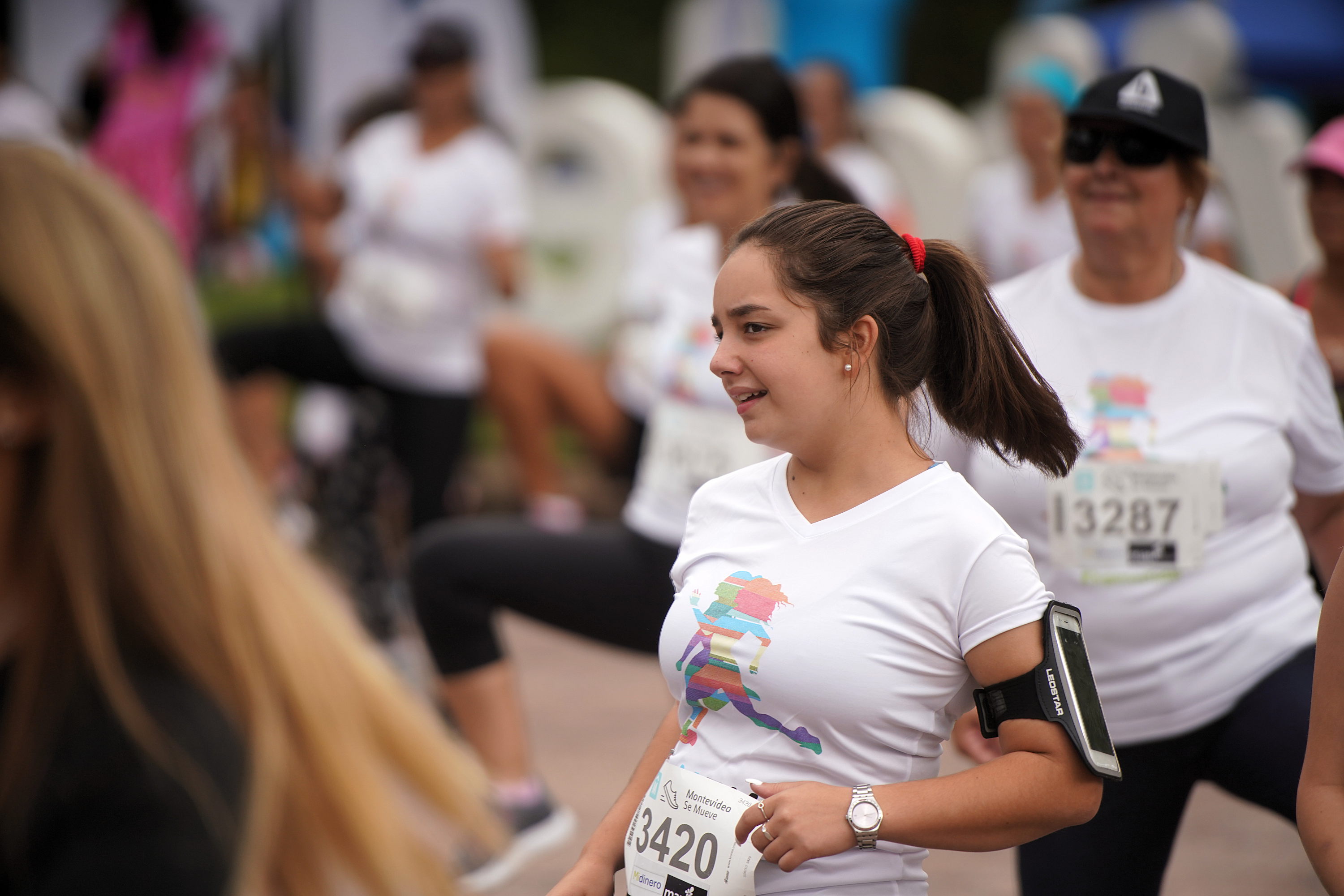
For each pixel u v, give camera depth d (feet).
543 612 36.17
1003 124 105.70
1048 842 26.30
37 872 11.24
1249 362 26.45
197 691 11.76
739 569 19.56
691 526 20.88
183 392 12.28
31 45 90.33
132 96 89.04
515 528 36.47
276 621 12.22
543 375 74.64
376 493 63.98
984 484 26.63
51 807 11.24
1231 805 45.70
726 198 35.27
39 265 11.87
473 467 88.07
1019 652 18.29
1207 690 25.70
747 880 18.20
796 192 35.99
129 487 11.75
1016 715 18.22
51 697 11.55
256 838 11.57
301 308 94.63
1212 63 102.47
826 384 19.07
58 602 11.81
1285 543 26.55
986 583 18.38
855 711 18.35
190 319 12.71
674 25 164.96
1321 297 36.37
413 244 58.75
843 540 18.95
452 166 58.75
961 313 20.47
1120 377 26.55
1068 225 69.15
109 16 89.56
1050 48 102.22
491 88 94.58
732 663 18.92
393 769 12.76
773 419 19.22
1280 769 24.67
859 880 18.40
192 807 11.29
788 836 17.72
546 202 102.83
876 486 19.20
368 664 12.87
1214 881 38.78
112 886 11.01
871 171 72.95
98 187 12.55
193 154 88.58
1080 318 27.07
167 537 11.82
